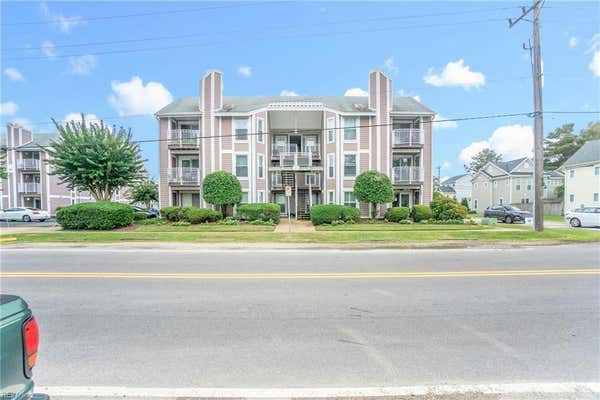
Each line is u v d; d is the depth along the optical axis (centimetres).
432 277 667
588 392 262
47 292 559
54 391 262
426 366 307
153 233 1513
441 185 6606
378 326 406
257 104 2517
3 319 174
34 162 3309
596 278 656
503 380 281
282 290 568
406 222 2069
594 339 367
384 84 2356
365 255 969
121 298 523
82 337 373
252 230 1684
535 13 1408
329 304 491
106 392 261
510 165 4241
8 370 175
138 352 336
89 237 1337
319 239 1268
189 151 2416
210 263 836
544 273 702
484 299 516
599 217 1864
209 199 2125
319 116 2547
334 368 304
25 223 2358
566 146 4416
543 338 370
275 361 317
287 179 2561
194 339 367
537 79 1413
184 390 265
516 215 2270
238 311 461
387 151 2348
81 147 1969
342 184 2367
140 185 3447
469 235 1351
